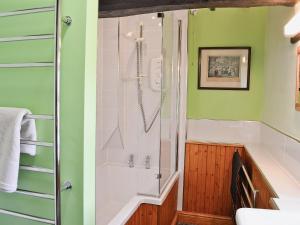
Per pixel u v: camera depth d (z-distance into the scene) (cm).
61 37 108
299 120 175
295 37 186
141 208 223
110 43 296
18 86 120
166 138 278
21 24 117
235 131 304
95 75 114
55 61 100
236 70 300
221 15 299
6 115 109
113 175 301
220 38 301
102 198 291
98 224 261
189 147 297
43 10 104
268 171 191
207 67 306
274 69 249
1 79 123
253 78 298
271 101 256
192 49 307
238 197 236
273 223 106
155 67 281
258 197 194
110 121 303
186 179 299
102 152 300
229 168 286
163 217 238
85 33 106
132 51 290
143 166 294
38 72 116
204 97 309
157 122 288
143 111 292
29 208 122
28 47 117
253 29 295
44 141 116
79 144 111
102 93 304
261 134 294
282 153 208
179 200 302
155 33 279
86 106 109
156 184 249
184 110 300
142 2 178
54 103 105
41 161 117
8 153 106
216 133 308
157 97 285
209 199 294
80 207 112
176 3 173
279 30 235
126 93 296
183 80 300
